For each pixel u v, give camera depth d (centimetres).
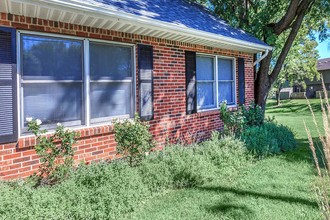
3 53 379
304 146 713
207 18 860
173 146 515
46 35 433
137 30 534
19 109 402
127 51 559
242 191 407
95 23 468
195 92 725
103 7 414
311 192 396
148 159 445
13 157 391
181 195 395
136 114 495
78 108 479
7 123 383
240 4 1025
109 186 339
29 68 416
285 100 3459
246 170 503
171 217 327
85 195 318
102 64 514
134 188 360
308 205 356
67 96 463
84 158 476
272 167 519
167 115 641
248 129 653
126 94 558
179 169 429
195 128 725
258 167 521
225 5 1041
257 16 988
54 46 445
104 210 313
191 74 708
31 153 410
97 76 505
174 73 658
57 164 411
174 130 661
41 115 431
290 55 2036
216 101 816
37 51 425
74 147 461
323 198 279
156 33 570
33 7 371
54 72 445
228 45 759
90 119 495
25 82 411
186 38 637
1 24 380
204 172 441
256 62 961
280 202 367
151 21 493
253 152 575
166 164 434
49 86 440
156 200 378
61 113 455
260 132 641
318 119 1388
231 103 890
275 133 672
